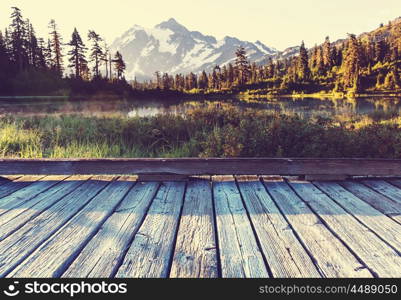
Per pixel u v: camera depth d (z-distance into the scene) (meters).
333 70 100.81
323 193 3.44
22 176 4.16
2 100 44.19
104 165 3.93
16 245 2.26
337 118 14.71
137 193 3.47
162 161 3.90
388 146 5.40
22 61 66.31
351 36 78.94
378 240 2.32
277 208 3.00
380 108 24.66
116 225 2.61
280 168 3.88
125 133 8.61
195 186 3.74
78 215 2.83
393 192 3.45
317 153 5.25
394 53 101.88
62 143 8.20
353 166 3.88
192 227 2.56
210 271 1.91
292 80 94.56
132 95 61.59
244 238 2.36
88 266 1.98
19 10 67.94
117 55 72.44
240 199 3.26
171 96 66.06
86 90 59.72
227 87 97.50
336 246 2.22
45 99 48.78
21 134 8.43
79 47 72.50
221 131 6.13
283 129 5.57
